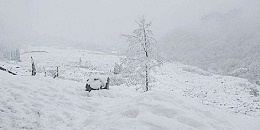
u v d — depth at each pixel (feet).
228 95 98.02
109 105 29.81
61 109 25.86
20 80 35.50
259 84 179.42
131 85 83.51
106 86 37.06
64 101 28.53
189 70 194.70
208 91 105.09
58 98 29.84
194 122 20.27
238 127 22.61
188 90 103.96
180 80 130.00
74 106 27.78
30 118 22.56
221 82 139.85
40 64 149.07
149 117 20.53
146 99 25.11
